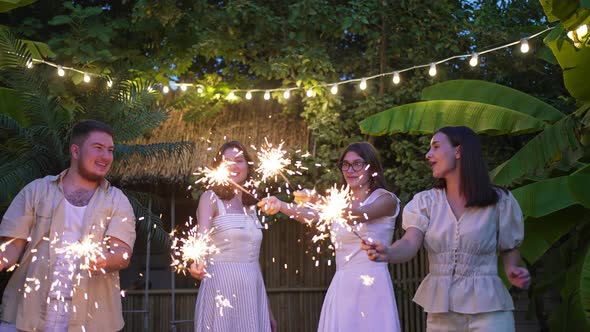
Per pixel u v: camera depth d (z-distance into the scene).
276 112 9.23
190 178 8.07
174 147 6.93
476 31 8.62
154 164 8.16
